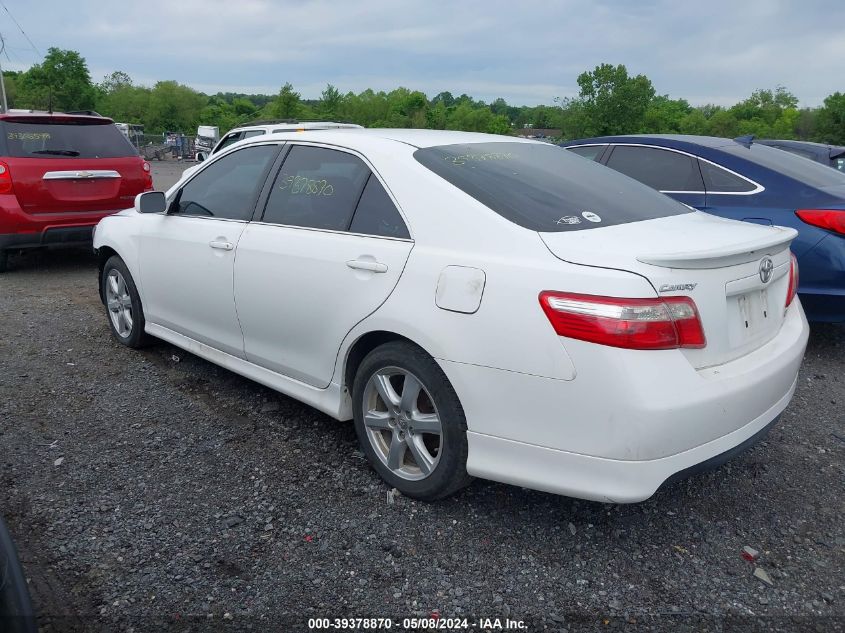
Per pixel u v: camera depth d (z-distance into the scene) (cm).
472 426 293
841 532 313
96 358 524
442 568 285
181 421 416
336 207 358
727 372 276
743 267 289
